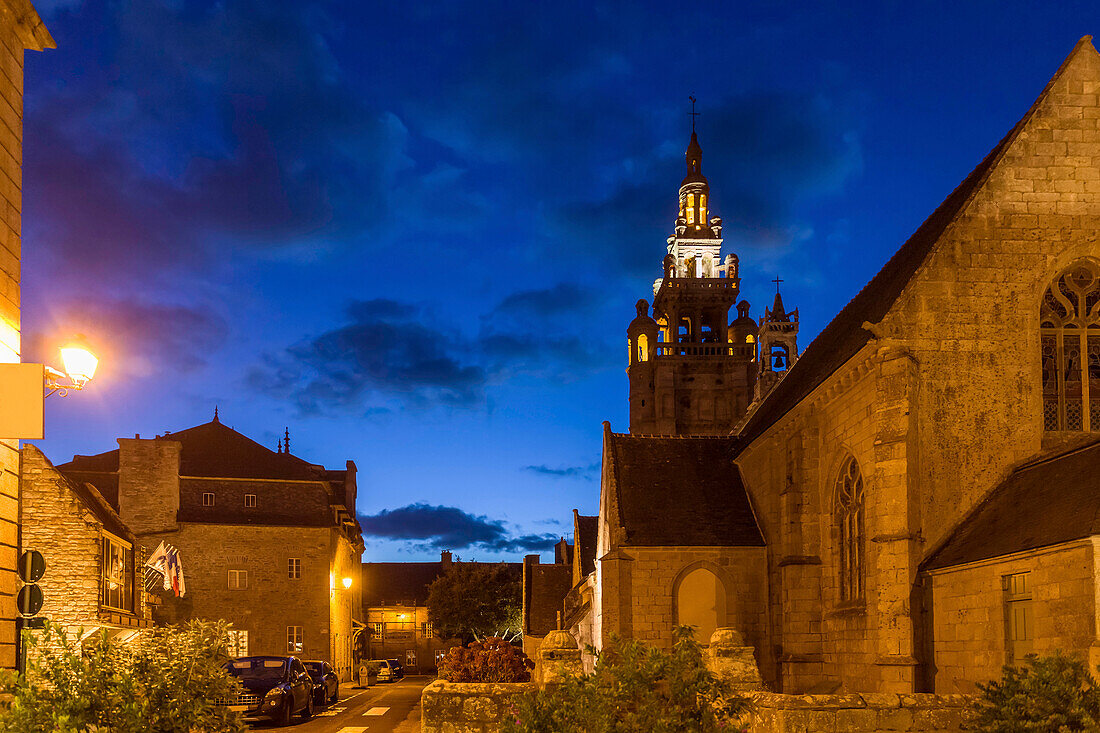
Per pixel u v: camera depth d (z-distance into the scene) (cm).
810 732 1250
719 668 1443
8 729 844
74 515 2941
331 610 5612
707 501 3328
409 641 10306
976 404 2192
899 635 2048
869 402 2325
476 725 1437
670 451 3584
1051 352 2250
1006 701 1147
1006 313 2223
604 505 3681
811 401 2694
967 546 1966
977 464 2169
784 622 2705
